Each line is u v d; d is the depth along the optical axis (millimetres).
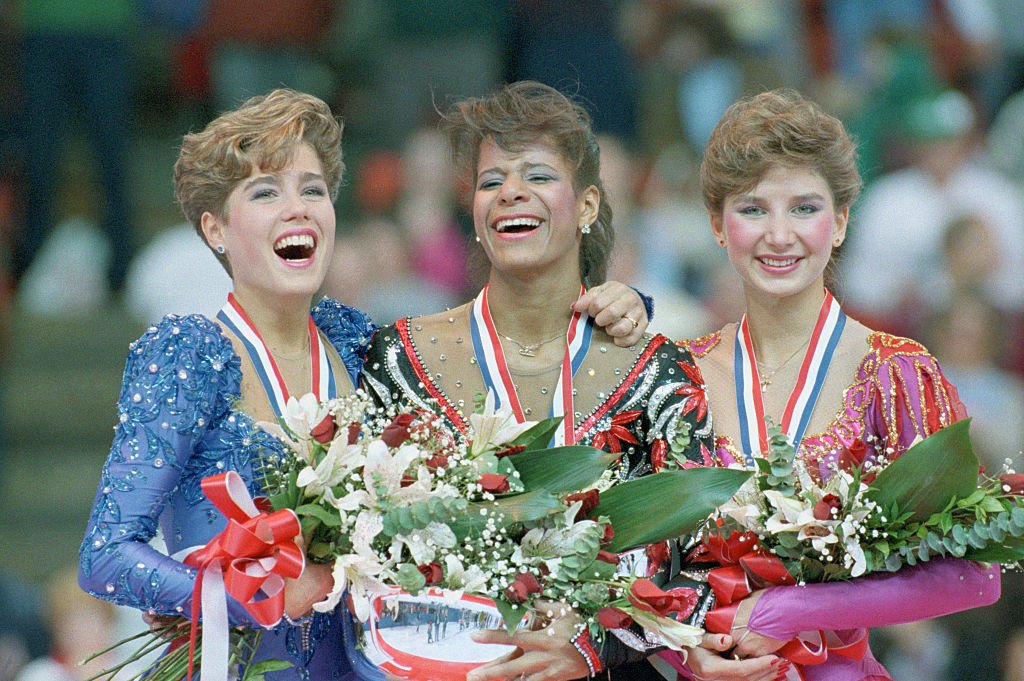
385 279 29766
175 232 30859
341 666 13461
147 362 12820
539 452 12836
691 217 29766
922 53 31750
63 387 30422
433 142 31328
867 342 14070
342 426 12578
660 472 12906
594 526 12617
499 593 12414
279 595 12109
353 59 34281
